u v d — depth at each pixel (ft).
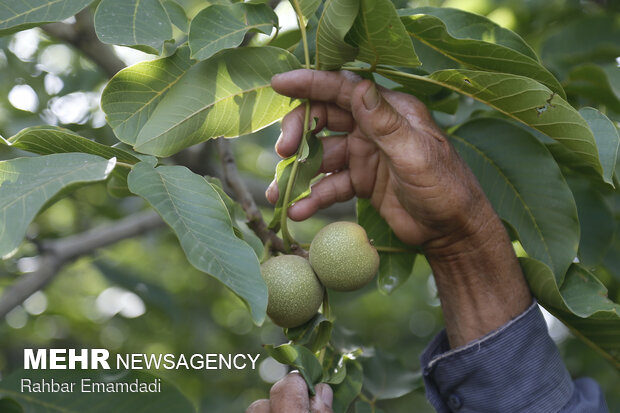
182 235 2.99
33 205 2.84
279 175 4.29
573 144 3.88
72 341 12.56
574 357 9.28
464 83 3.93
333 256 3.97
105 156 3.68
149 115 3.83
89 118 8.89
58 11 3.57
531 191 4.66
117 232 7.58
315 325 4.00
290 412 3.72
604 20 6.73
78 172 3.07
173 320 10.37
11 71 8.85
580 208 5.39
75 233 10.86
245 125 4.09
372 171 4.49
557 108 3.70
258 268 3.04
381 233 4.92
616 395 9.30
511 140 4.78
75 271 12.38
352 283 4.02
